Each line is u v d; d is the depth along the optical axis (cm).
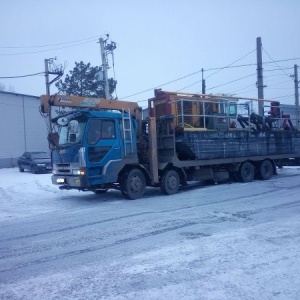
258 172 1605
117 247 631
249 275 475
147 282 467
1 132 3397
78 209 1055
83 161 1062
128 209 1000
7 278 509
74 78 3984
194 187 1434
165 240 657
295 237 640
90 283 474
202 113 1423
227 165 1515
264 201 1026
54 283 481
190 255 564
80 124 1092
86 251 619
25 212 1058
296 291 425
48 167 2705
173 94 1340
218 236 664
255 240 628
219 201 1059
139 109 1309
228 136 1457
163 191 1260
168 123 1308
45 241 702
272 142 1650
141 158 1280
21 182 1991
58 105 1165
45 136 3728
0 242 712
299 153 1786
